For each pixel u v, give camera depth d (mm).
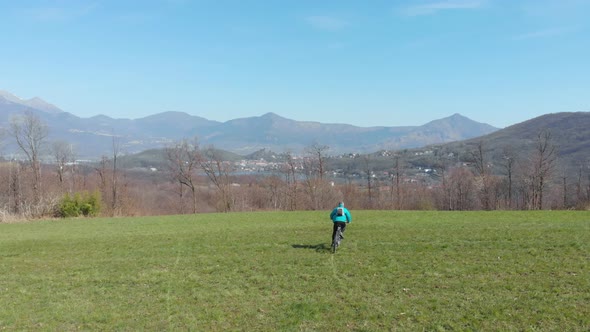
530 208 68125
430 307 13273
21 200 65125
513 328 11516
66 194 53250
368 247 22141
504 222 29656
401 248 21453
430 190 83812
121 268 20375
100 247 26250
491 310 12703
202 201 87500
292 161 84562
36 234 34156
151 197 85250
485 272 16562
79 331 12922
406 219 34031
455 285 15195
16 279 19156
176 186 90625
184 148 80438
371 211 44562
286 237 26562
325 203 76750
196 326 12867
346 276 17078
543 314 12227
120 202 73062
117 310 14547
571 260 17516
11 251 25984
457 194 78125
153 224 38594
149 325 13117
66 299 16000
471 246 21109
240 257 21375
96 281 18328
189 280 17750
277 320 12992
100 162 84625
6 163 71312
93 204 53750
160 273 19031
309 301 14367
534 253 19016
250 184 87812
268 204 84188
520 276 15797
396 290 15055
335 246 21078
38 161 72500
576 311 12312
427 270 17234
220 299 15164
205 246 24797
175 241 27125
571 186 72125
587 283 14547
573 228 25109
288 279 17125
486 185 73688
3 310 14828
